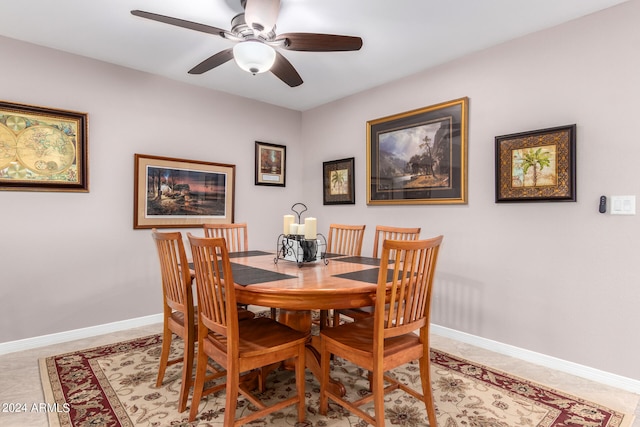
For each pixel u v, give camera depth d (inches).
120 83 118.5
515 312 98.9
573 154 87.4
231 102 147.9
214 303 61.5
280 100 156.8
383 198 134.4
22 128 100.4
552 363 91.6
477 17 87.7
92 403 72.2
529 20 89.1
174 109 131.5
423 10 84.5
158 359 94.3
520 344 97.8
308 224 83.3
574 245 88.4
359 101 144.3
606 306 83.5
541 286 94.0
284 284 62.8
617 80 81.8
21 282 101.0
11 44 99.1
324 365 68.4
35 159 102.5
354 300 62.1
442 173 115.3
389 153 132.0
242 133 151.7
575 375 87.4
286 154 168.1
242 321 75.8
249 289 61.5
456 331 112.3
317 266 82.4
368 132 139.6
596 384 82.7
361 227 110.2
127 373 85.8
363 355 59.7
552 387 80.9
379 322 56.7
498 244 102.5
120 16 88.0
